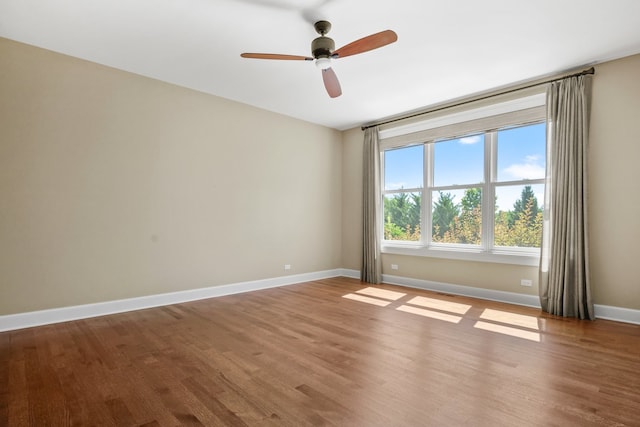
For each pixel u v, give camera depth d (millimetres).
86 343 2594
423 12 2451
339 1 2320
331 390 1899
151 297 3646
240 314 3400
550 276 3436
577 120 3312
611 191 3199
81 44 2957
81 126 3217
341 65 3314
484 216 4145
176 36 2811
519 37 2791
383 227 5270
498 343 2615
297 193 5125
